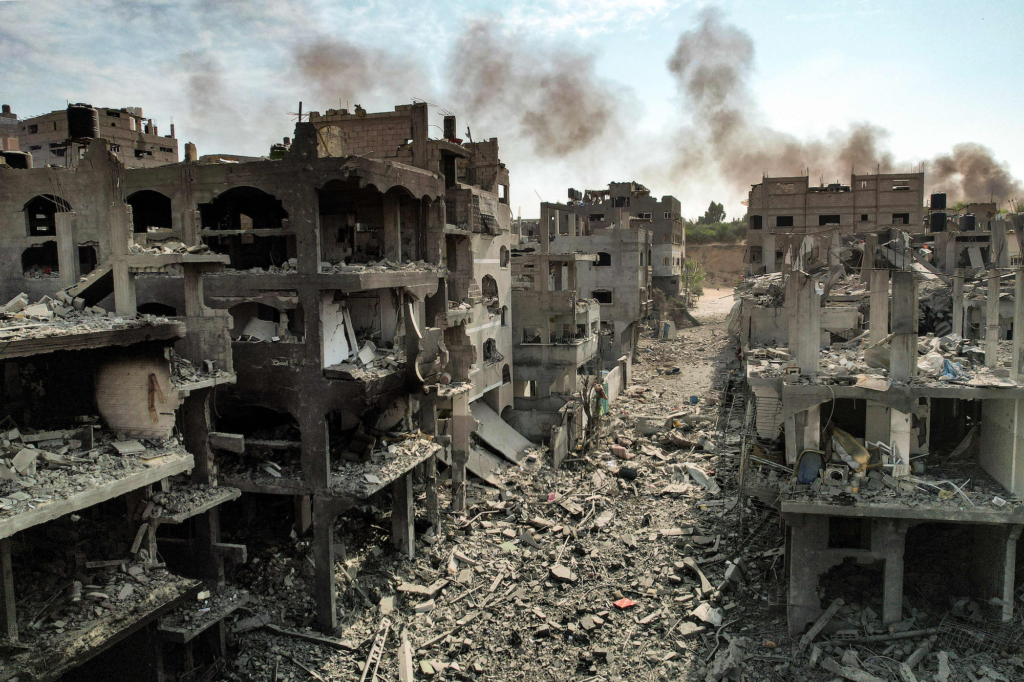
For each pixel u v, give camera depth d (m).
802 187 69.50
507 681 17.05
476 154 39.53
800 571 17.89
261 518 23.39
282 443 19.41
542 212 42.50
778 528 23.05
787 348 26.91
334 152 32.00
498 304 35.75
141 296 20.23
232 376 17.14
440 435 26.23
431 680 17.12
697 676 16.98
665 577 21.59
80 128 27.80
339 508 18.83
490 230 33.12
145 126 56.00
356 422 23.34
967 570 19.09
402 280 21.30
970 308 31.08
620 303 56.59
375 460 20.98
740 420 37.00
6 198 23.19
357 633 19.00
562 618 19.67
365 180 19.62
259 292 19.42
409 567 22.14
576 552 23.50
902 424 17.56
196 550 17.81
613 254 56.34
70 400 15.58
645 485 29.72
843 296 31.09
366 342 21.62
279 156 31.53
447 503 27.38
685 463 31.67
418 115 28.45
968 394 16.44
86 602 13.65
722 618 19.17
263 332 21.11
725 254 124.38
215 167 20.91
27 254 24.44
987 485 17.42
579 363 38.03
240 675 17.06
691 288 93.31
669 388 48.34
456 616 19.95
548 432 36.53
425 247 25.94
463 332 27.73
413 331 21.34
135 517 15.59
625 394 46.75
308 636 18.69
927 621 17.81
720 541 23.45
